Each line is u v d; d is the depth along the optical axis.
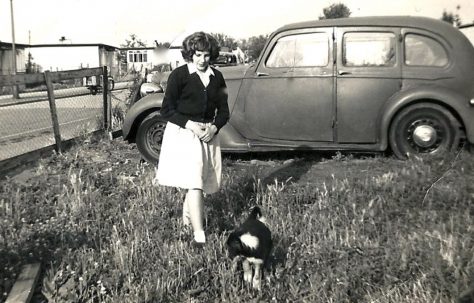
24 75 7.02
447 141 6.27
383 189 5.21
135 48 41.50
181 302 3.53
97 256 4.07
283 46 6.70
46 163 6.91
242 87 6.83
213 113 4.11
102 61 52.94
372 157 6.80
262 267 3.73
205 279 3.75
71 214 4.92
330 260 3.88
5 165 6.66
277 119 6.73
